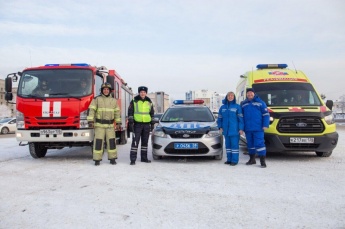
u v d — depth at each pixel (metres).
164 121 8.38
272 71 9.45
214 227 3.28
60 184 5.14
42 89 7.67
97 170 6.42
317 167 6.73
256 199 4.29
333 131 7.47
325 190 4.75
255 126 6.88
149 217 3.57
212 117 8.55
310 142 7.26
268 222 3.42
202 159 8.00
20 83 7.78
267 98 8.41
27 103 7.45
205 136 7.30
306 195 4.48
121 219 3.50
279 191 4.70
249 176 5.79
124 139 12.41
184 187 4.95
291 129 7.34
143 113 7.36
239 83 10.84
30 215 3.63
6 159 8.19
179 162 7.52
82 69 7.84
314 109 7.63
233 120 7.04
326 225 3.34
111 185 5.07
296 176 5.77
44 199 4.27
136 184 5.14
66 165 7.09
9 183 5.22
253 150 7.12
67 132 7.33
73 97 7.46
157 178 5.61
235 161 7.05
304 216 3.62
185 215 3.64
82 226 3.30
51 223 3.38
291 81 8.87
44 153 8.74
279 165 7.01
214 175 5.89
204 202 4.14
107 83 7.31
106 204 4.05
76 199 4.27
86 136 7.37
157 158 7.88
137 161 7.72
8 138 17.52
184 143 7.23
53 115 7.36
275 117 7.44
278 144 7.33
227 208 3.90
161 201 4.18
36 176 5.80
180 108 9.06
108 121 7.18
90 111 7.10
